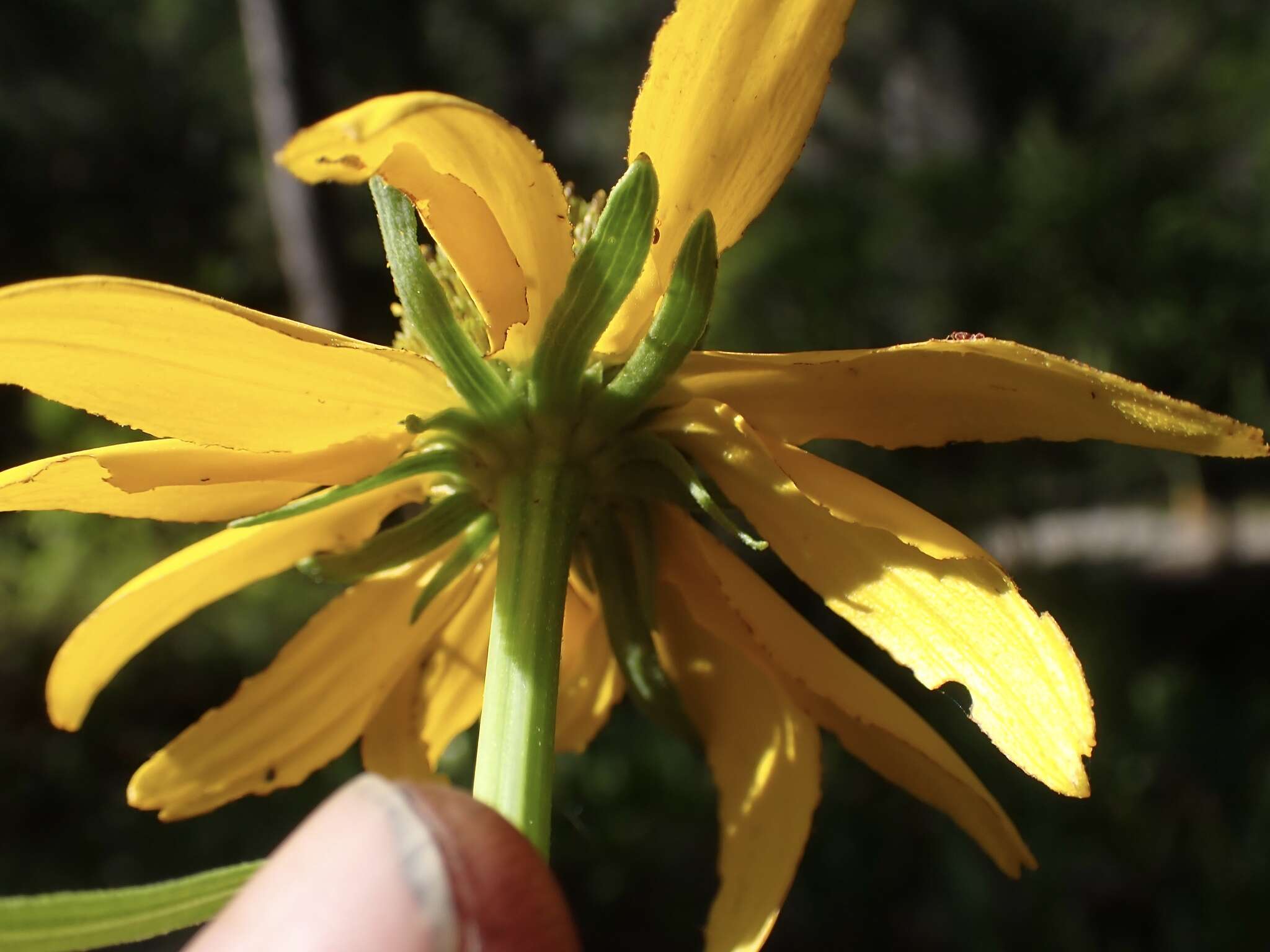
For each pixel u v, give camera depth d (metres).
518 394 0.08
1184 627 0.47
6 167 0.67
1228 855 0.30
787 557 0.08
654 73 0.07
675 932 0.27
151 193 0.68
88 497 0.08
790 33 0.07
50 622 0.35
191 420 0.07
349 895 0.06
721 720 0.09
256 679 0.10
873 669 0.31
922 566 0.07
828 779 0.31
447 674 0.11
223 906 0.07
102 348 0.07
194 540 0.37
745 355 0.08
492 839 0.06
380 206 0.08
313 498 0.08
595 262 0.07
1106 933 0.28
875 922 0.29
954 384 0.08
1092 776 0.31
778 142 0.07
